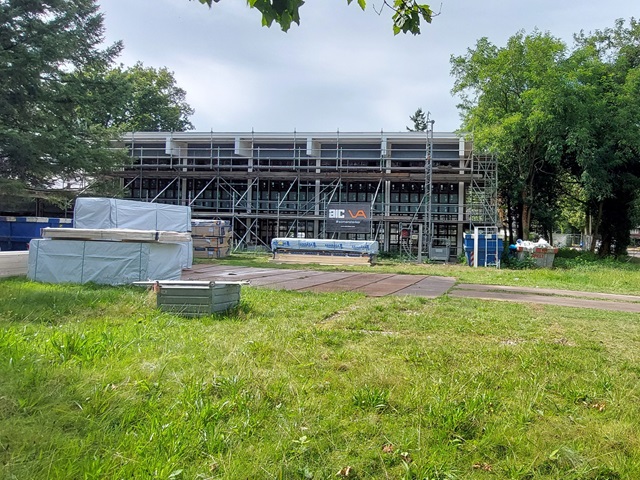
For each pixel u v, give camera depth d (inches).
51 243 492.7
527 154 1162.6
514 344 269.1
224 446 129.6
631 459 133.7
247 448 129.3
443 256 1099.9
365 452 131.5
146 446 125.6
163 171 1242.0
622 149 1087.6
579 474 124.6
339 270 840.9
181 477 114.3
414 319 334.0
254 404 155.9
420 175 1157.7
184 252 741.3
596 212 1306.6
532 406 167.8
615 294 603.5
